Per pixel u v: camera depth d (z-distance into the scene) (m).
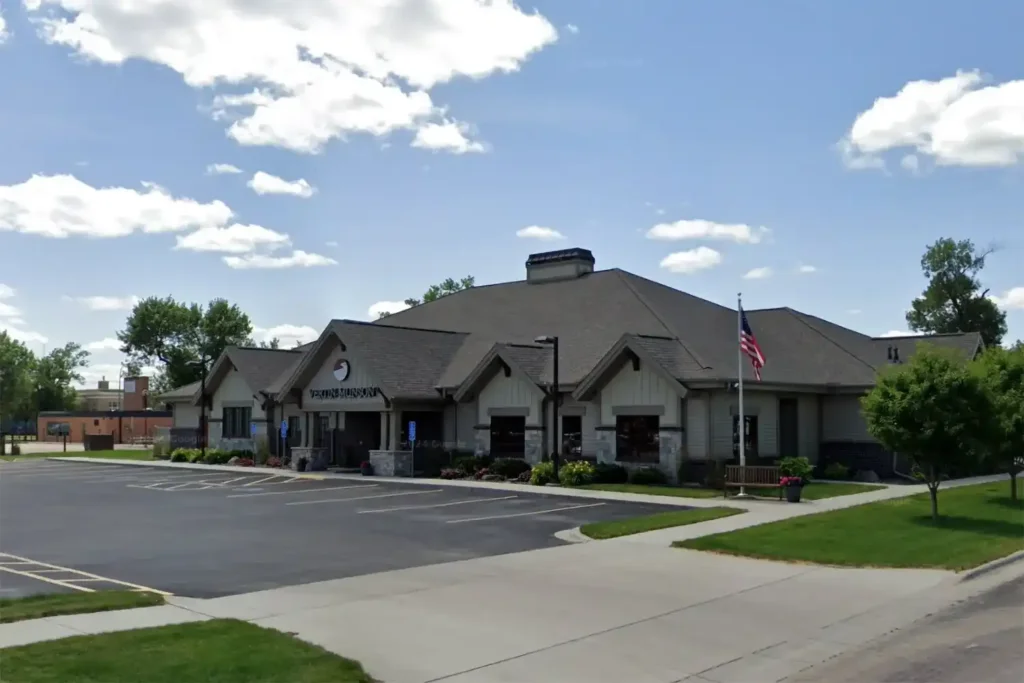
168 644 9.34
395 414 35.25
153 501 25.62
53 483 32.50
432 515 21.97
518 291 42.56
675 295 39.34
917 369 20.27
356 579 13.61
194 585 13.16
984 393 20.06
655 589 13.00
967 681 8.66
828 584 13.47
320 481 32.59
